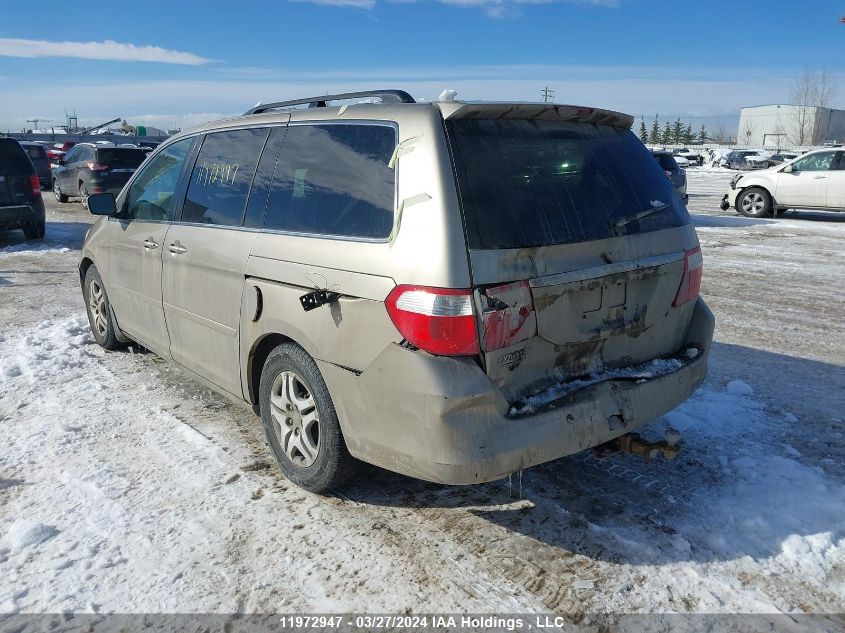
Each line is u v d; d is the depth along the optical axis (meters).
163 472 3.74
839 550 3.00
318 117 3.50
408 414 2.78
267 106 4.14
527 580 2.84
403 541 3.11
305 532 3.18
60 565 2.94
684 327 3.61
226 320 3.80
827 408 4.57
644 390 3.15
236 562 2.97
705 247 11.91
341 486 3.55
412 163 2.88
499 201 2.83
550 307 2.86
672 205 3.53
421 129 2.91
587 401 2.94
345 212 3.15
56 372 5.36
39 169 23.72
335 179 3.26
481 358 2.71
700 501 3.39
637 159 3.50
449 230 2.70
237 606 2.71
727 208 17.78
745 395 4.80
